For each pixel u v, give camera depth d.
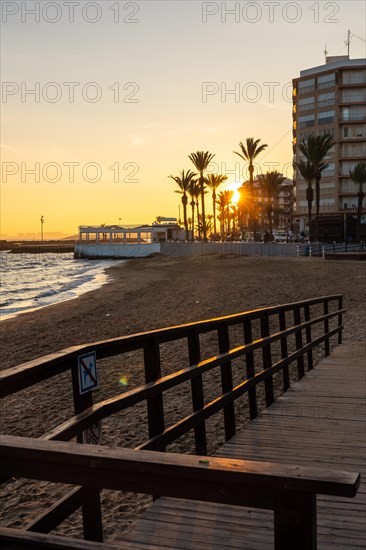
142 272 62.12
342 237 80.31
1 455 1.85
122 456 1.76
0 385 2.54
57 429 3.04
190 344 5.15
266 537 3.59
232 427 6.11
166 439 4.36
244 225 121.56
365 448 5.69
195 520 3.85
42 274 69.25
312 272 36.88
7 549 1.66
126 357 12.98
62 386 10.23
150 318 20.78
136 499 5.25
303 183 87.06
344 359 11.07
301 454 5.52
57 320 21.98
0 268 88.94
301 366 9.37
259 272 41.56
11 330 19.39
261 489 1.66
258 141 75.31
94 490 3.15
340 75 83.31
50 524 2.84
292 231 99.38
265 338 7.46
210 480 1.68
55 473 1.82
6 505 5.28
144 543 3.53
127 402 3.79
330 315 11.96
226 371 5.98
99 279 55.34
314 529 1.64
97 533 3.14
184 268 61.88
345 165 83.06
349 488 1.56
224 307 22.64
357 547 3.62
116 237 134.50
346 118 82.94
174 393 9.42
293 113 92.56
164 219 136.00
